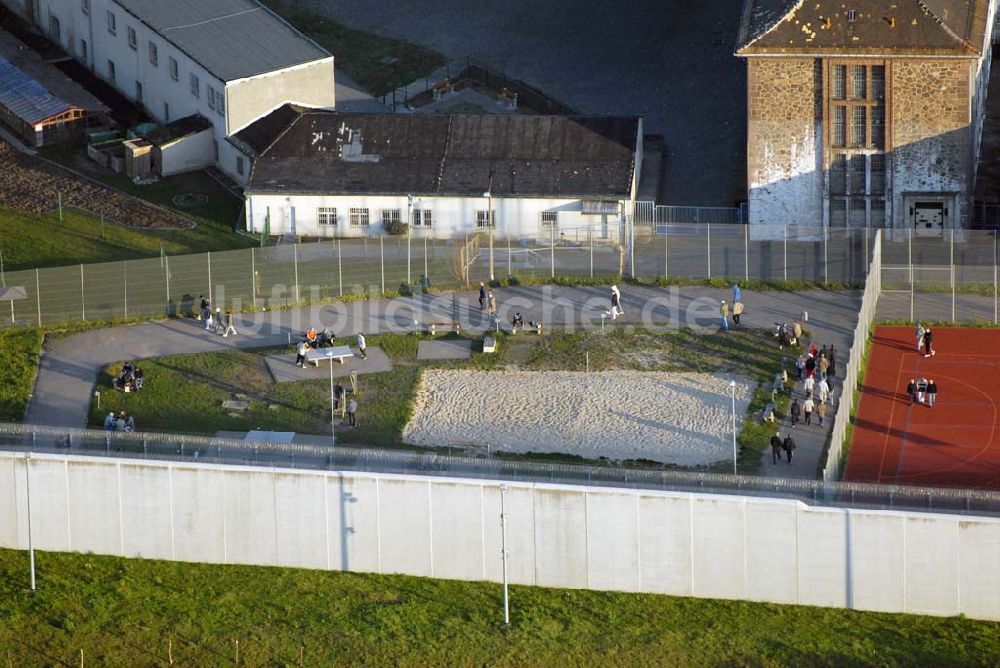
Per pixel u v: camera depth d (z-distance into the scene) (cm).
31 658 13850
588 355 17175
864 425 16200
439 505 14388
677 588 14225
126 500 14762
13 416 16312
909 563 13938
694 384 16662
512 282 18400
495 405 16375
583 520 14238
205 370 17038
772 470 15338
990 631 13838
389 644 13838
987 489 15200
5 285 18062
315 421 16175
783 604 14125
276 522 14625
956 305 18125
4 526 14950
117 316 17850
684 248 18750
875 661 13550
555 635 13875
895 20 18700
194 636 13988
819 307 17950
